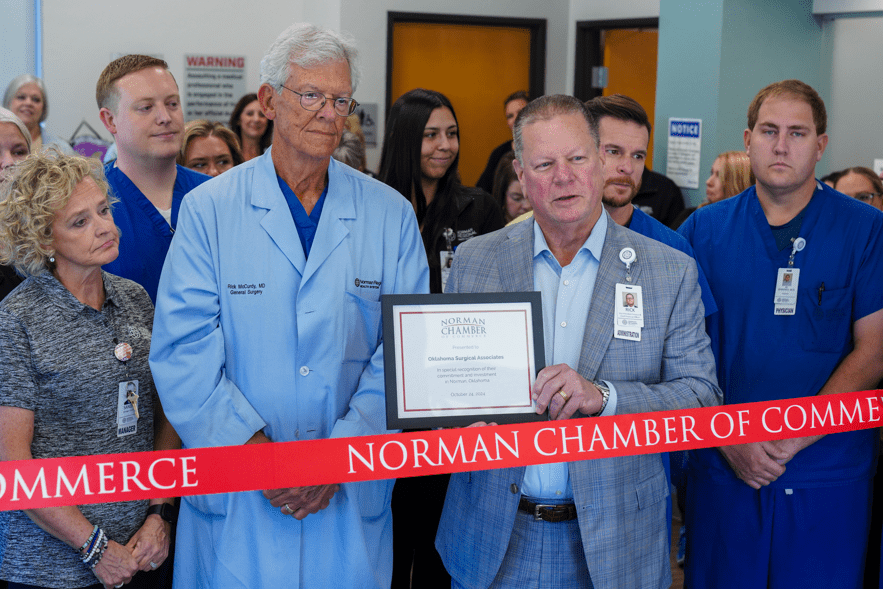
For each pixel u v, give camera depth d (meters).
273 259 1.89
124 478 1.78
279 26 7.38
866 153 4.48
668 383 1.85
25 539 1.94
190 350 1.85
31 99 5.09
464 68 7.06
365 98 6.77
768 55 4.71
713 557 2.43
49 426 1.96
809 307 2.34
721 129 4.71
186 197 1.93
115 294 2.11
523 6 6.98
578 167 1.75
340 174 2.00
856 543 2.38
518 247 1.92
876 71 4.36
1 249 1.96
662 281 1.87
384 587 2.00
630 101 2.39
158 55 7.01
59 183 1.94
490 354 1.79
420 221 3.03
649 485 1.89
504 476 1.82
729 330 2.41
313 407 1.91
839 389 2.31
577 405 1.74
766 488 2.32
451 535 1.95
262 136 5.40
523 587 1.85
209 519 1.90
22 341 1.92
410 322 1.78
